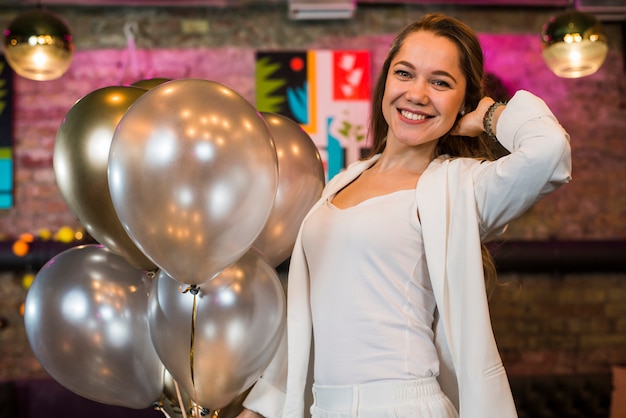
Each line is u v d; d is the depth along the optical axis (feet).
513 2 18.44
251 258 6.56
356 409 6.39
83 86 18.43
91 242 17.11
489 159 7.32
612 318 19.01
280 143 7.12
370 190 7.07
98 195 6.41
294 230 7.20
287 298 7.06
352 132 18.38
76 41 18.42
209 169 5.51
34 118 18.40
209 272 5.88
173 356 6.38
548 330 18.86
